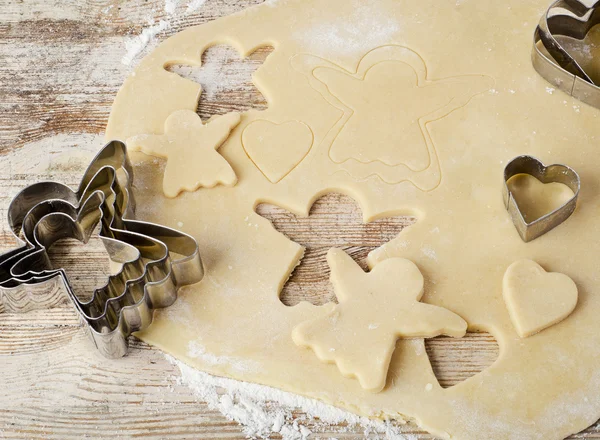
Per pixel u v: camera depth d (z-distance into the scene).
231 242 0.69
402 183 0.70
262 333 0.66
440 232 0.68
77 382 0.66
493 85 0.73
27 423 0.65
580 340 0.64
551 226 0.67
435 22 0.76
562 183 0.69
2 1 0.81
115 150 0.70
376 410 0.63
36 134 0.75
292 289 0.68
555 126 0.71
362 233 0.69
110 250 0.68
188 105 0.74
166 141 0.72
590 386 0.63
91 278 0.69
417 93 0.73
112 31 0.79
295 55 0.76
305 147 0.72
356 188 0.70
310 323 0.65
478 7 0.77
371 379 0.63
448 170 0.70
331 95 0.74
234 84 0.75
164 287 0.65
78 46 0.78
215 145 0.72
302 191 0.70
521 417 0.63
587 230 0.67
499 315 0.65
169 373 0.66
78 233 0.70
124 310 0.64
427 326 0.64
